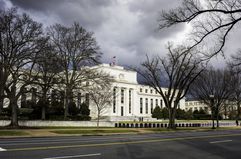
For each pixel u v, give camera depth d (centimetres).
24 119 4306
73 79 4409
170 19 1198
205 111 10056
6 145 1585
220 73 6681
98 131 3158
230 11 1083
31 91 3506
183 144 1797
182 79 4234
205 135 2722
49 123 4119
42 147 1488
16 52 3234
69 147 1511
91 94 4338
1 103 3756
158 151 1434
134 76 10288
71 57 4381
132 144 1730
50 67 3647
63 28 4638
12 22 3222
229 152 1471
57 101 4400
